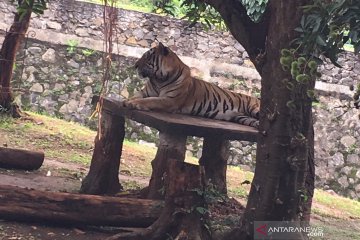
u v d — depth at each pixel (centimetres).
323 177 1295
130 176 934
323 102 1299
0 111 1097
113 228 575
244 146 1305
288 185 446
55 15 1262
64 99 1266
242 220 471
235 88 1288
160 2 915
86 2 1270
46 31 1259
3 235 506
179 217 494
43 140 1034
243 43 479
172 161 499
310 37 374
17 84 1236
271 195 447
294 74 373
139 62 711
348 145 1301
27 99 1248
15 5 1216
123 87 1271
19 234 516
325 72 1297
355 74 1298
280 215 448
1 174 753
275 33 441
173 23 1275
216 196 528
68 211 545
